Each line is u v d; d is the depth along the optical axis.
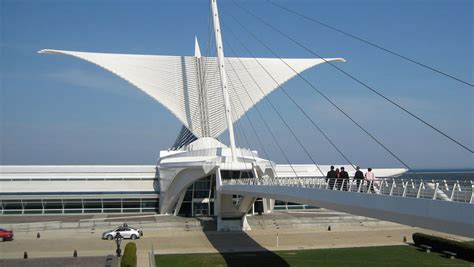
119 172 62.53
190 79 64.19
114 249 35.47
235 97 64.38
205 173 48.47
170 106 61.47
